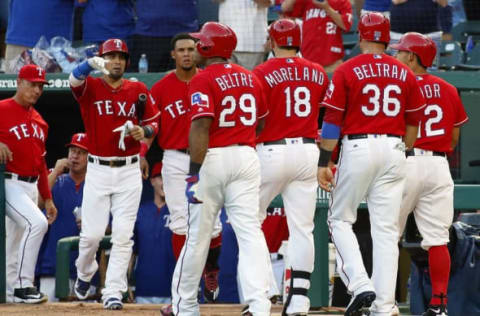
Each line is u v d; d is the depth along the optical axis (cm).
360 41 2397
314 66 2469
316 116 2456
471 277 2744
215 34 2248
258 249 2227
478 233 2866
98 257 3609
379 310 2333
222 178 2227
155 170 3700
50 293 3669
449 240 2752
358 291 2300
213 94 2208
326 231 2988
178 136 2991
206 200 2241
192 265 2273
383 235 2342
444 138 2608
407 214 2639
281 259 3400
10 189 3056
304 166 2402
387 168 2322
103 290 2872
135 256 3716
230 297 3609
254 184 2266
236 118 2230
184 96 2980
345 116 2352
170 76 3019
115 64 2855
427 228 2625
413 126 2395
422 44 2627
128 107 2894
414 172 2580
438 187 2602
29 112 3111
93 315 2630
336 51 3778
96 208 2919
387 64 2341
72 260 3612
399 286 3684
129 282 3681
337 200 2369
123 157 2905
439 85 2628
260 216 2481
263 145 2419
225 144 2225
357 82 2309
